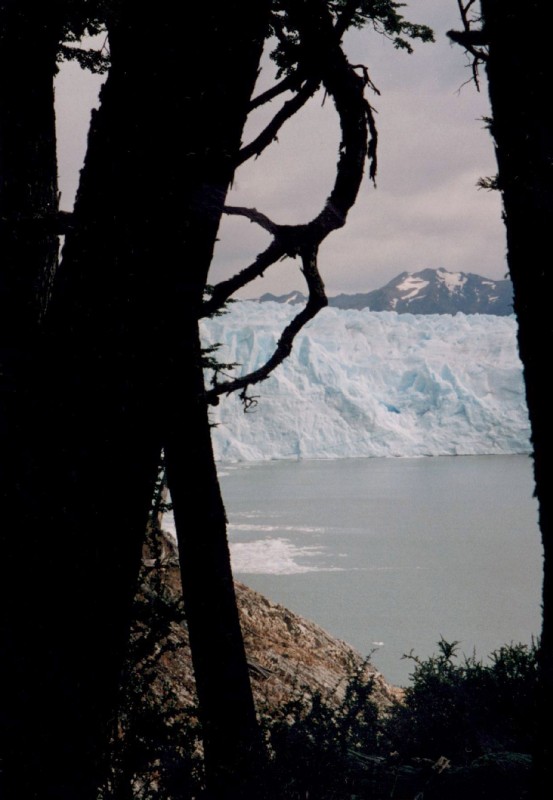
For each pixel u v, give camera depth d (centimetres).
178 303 334
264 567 9531
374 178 447
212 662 694
